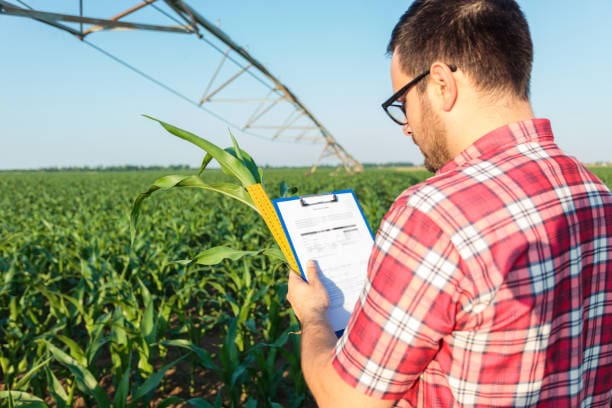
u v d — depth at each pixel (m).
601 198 0.96
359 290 1.30
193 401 2.72
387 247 0.87
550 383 0.87
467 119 0.95
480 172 0.88
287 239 1.31
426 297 0.82
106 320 3.25
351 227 1.42
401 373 0.86
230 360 3.22
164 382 4.04
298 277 1.27
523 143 0.92
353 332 0.91
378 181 34.25
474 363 0.83
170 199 18.72
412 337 0.83
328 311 1.24
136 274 5.59
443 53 0.94
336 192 1.47
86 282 4.77
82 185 37.03
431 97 1.00
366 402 0.88
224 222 10.32
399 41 1.05
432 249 0.82
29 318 4.68
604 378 0.99
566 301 0.87
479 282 0.79
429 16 0.97
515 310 0.80
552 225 0.85
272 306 4.05
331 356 0.97
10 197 25.19
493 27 0.91
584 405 0.97
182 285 5.75
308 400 3.71
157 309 5.56
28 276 5.34
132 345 3.37
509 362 0.82
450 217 0.82
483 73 0.92
